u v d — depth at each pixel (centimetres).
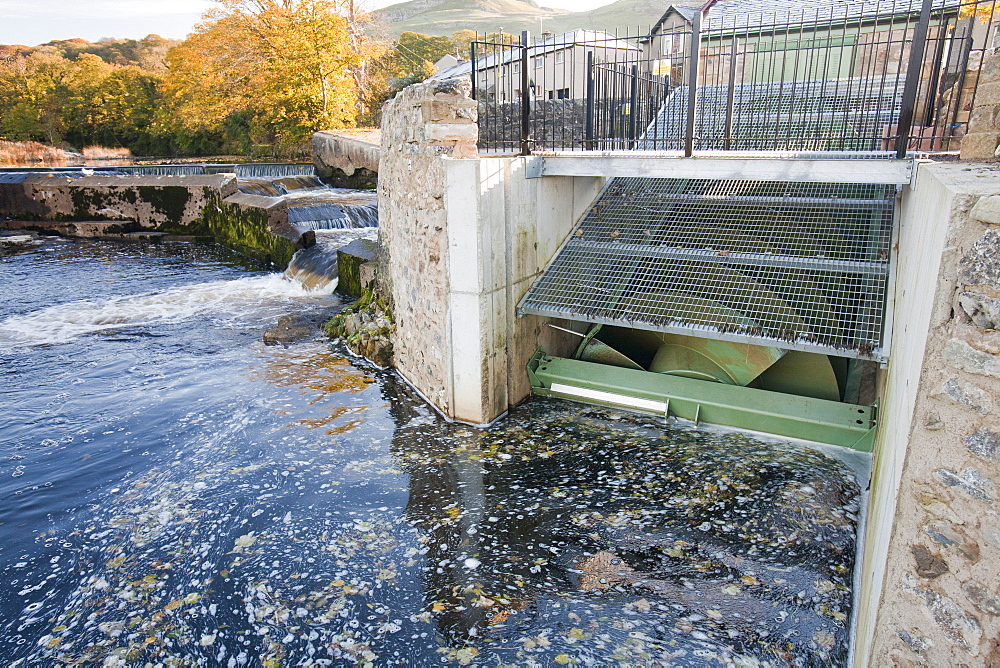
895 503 229
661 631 369
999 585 200
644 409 639
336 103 2959
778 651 350
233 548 454
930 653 221
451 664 352
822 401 578
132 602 405
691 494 505
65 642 374
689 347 661
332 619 387
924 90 855
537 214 677
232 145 3894
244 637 375
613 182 817
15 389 750
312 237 1325
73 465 575
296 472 555
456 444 604
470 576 422
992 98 395
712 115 802
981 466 198
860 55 992
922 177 382
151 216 1733
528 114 667
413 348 725
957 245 198
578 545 451
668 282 643
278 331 925
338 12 2962
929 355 210
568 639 366
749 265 635
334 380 763
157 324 993
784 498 489
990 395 193
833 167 516
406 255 715
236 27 2942
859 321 544
